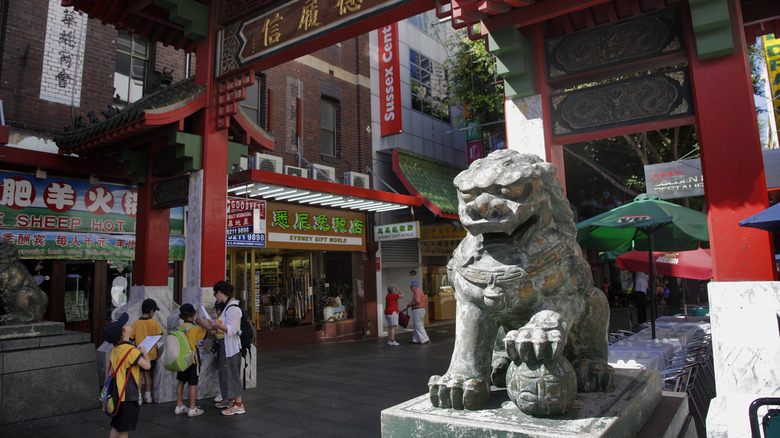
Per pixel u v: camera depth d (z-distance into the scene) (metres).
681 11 4.34
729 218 3.81
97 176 8.84
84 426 5.42
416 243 16.42
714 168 3.93
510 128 4.98
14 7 8.39
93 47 9.33
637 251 8.80
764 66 12.93
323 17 5.87
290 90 12.86
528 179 2.07
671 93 4.40
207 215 6.92
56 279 8.62
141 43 10.20
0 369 5.43
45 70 8.65
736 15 4.00
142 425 5.45
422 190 13.80
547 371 1.93
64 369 5.95
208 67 7.14
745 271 3.71
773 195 9.52
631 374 2.73
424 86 17.00
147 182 7.71
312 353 10.91
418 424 2.06
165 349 5.69
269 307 12.96
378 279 14.50
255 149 8.16
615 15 4.57
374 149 14.95
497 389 2.47
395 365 9.22
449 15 5.04
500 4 4.35
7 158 7.55
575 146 14.84
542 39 4.98
